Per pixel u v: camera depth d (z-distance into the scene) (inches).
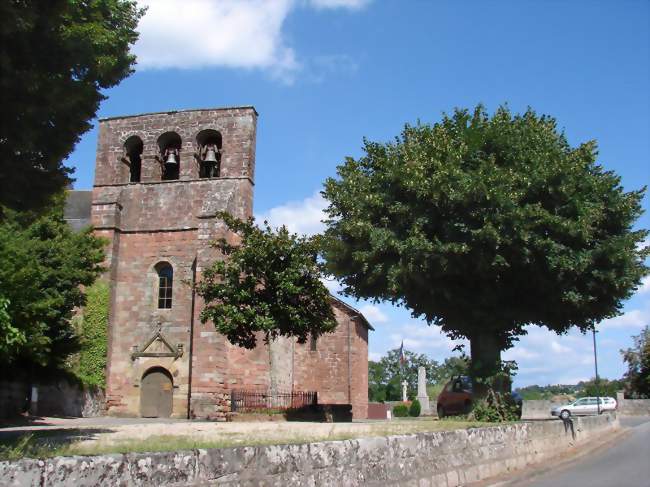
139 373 1269.7
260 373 1314.0
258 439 470.0
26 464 185.2
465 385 1182.3
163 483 224.8
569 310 848.3
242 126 1350.9
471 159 786.2
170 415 1240.2
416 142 852.6
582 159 799.1
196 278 1247.5
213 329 1216.2
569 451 756.6
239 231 1091.3
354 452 343.0
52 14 454.9
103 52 519.5
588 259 776.3
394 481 374.3
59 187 540.4
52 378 1100.5
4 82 438.3
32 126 480.7
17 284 779.4
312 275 1020.5
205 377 1197.7
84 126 532.4
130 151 1406.3
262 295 1019.9
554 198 767.7
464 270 761.6
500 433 566.3
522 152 783.7
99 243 1123.3
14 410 997.2
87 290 1283.2
